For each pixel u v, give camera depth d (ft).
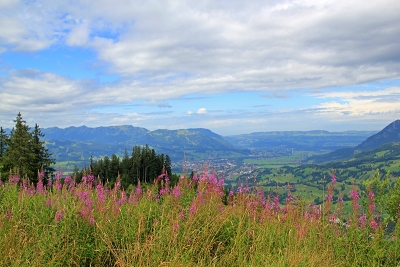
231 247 21.59
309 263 19.63
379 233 22.33
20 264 16.28
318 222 25.29
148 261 17.44
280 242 22.93
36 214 22.31
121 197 26.25
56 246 18.49
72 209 22.02
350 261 21.89
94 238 20.12
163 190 27.99
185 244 20.30
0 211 23.03
